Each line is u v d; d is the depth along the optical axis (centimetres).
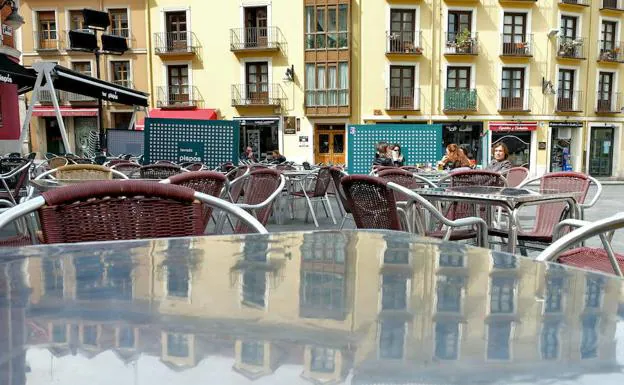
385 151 884
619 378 49
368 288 82
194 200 174
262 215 319
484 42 2306
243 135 2364
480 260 107
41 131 2459
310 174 760
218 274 91
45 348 55
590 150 2483
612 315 69
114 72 2420
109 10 2394
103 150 1224
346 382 47
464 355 54
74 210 159
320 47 2272
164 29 2369
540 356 54
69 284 83
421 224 334
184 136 920
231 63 2345
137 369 50
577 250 235
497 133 2345
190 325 63
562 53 2347
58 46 2414
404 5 2255
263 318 66
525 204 304
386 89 2266
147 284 83
